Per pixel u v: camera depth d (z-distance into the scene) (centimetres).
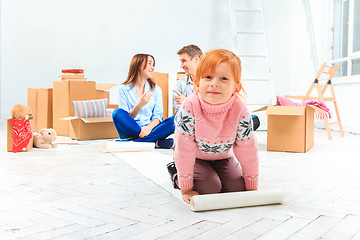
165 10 547
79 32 528
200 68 126
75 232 110
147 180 182
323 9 483
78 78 415
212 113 128
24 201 143
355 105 420
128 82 305
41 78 525
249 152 137
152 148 284
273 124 288
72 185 170
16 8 516
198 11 555
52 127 418
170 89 552
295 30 549
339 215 128
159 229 113
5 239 104
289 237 107
